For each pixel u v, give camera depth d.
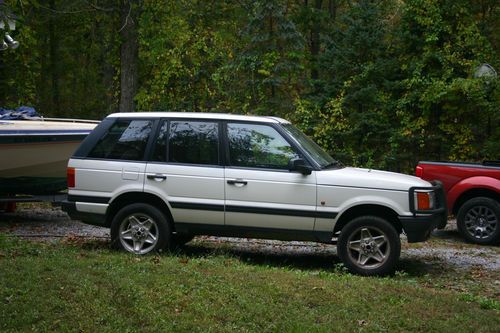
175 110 20.77
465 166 11.02
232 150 8.29
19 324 5.08
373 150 18.19
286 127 8.50
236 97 19.36
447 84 16.69
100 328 5.04
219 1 23.25
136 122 8.62
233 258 8.41
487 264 9.07
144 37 22.03
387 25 19.81
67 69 27.70
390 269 7.84
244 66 18.89
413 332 5.36
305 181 8.00
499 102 16.14
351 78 18.36
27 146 11.25
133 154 8.51
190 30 21.98
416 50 18.06
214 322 5.31
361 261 7.91
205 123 8.44
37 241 9.54
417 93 17.22
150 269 7.02
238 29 22.31
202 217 8.27
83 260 7.38
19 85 23.20
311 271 8.09
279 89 19.39
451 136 17.77
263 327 5.27
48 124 12.67
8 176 11.52
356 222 7.90
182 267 7.18
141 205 8.40
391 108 18.00
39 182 11.89
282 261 8.85
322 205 7.96
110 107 25.28
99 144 8.64
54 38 26.55
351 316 5.65
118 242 8.49
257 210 8.09
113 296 5.77
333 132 18.11
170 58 21.00
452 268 8.74
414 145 18.09
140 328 5.10
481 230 10.79
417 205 7.84
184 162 8.37
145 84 24.91
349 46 18.52
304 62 23.28
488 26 18.45
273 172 8.09
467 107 17.06
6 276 6.36
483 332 5.43
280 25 18.61
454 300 6.42
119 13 22.66
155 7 22.39
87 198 8.55
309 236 8.09
